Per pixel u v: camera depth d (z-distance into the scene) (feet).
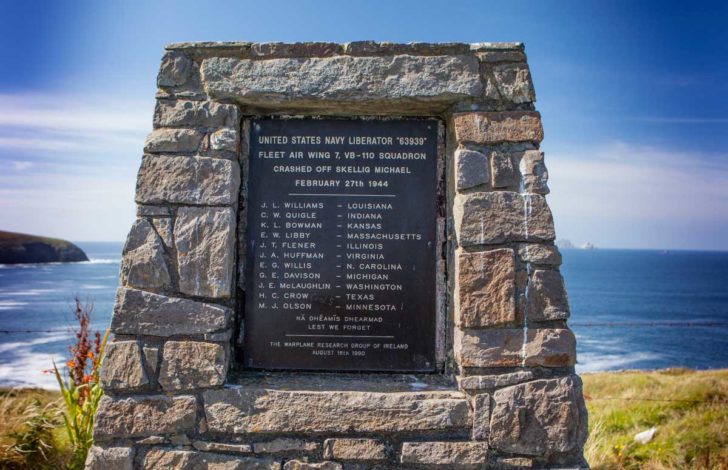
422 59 10.40
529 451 9.70
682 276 349.82
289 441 9.77
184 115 10.43
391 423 9.70
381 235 10.89
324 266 10.87
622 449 18.61
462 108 10.39
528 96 10.34
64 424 16.97
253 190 11.00
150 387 9.91
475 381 9.79
